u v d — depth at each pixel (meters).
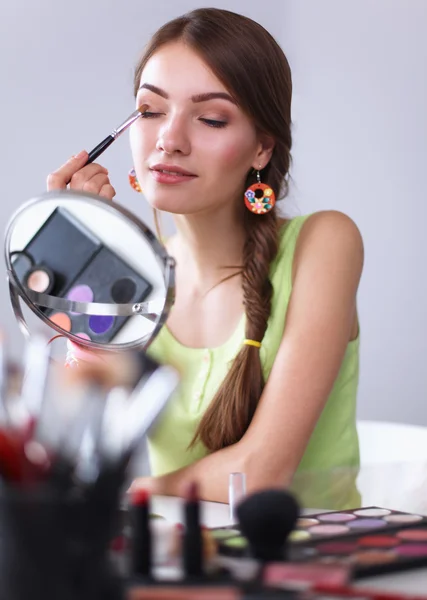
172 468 1.64
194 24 1.47
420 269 2.89
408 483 1.05
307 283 1.53
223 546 0.85
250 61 1.48
